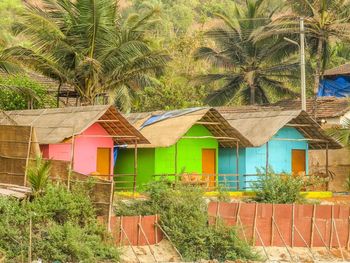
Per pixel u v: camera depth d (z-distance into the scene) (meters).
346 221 71.62
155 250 64.31
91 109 76.75
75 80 99.94
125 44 98.75
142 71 100.94
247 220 68.19
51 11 101.06
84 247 58.50
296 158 91.75
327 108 114.19
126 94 104.69
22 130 66.12
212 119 84.31
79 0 97.12
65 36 97.19
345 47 155.88
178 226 65.69
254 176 85.38
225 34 140.50
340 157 97.75
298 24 113.94
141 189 77.81
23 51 94.31
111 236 61.69
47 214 60.19
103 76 100.56
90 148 79.00
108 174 79.06
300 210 70.00
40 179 62.19
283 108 118.06
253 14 142.88
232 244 65.69
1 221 58.38
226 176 85.25
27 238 58.06
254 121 89.25
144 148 84.69
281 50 128.88
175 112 86.88
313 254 69.06
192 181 77.06
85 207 62.09
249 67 139.50
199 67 150.25
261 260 65.88
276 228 68.88
